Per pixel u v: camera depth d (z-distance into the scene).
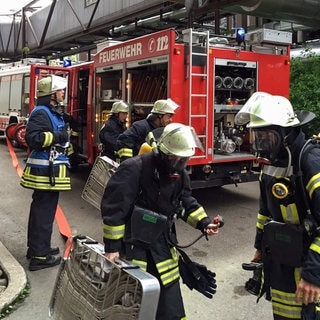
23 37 19.78
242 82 6.50
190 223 2.66
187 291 3.86
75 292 2.44
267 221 2.37
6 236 5.36
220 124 6.64
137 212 2.40
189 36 5.86
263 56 6.67
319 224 2.08
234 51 6.34
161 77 6.46
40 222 4.25
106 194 2.45
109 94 7.63
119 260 2.31
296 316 2.23
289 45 6.93
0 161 11.38
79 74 8.75
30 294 3.73
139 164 2.44
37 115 4.15
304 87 9.12
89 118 8.13
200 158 6.09
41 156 4.22
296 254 2.14
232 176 6.48
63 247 5.00
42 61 13.02
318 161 2.08
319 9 8.29
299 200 2.14
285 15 8.45
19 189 8.12
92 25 13.62
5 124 13.82
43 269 4.28
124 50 6.82
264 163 2.18
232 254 4.83
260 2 7.74
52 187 4.21
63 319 2.51
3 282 3.90
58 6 16.16
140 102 6.86
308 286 2.04
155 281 2.07
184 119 5.94
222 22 14.35
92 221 6.15
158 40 6.02
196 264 2.59
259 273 2.53
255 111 2.16
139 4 11.09
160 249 2.47
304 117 2.21
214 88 6.19
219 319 3.38
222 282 4.07
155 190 2.43
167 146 2.33
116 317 2.16
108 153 6.51
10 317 3.34
